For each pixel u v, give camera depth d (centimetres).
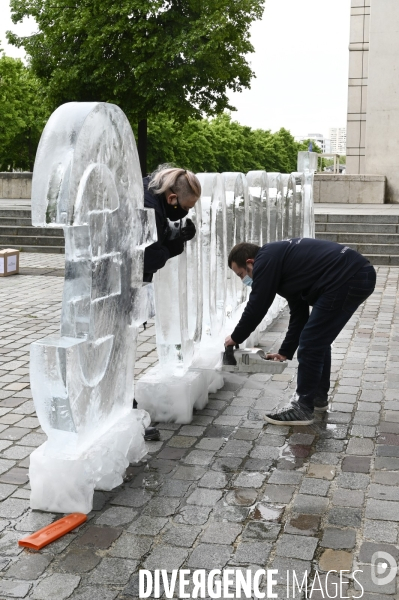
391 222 1481
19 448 431
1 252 1170
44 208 312
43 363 325
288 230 912
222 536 322
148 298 418
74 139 311
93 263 338
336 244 455
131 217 380
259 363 472
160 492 368
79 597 276
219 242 579
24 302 945
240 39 2059
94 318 345
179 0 1938
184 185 407
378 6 1972
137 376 592
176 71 1889
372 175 2020
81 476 341
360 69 2345
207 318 558
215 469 399
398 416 492
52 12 1994
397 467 403
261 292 446
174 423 475
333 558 304
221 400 527
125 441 387
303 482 381
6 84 3462
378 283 1105
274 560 302
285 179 877
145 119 2153
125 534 324
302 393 473
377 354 663
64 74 2019
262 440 445
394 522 336
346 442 442
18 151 3938
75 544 315
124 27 1902
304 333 462
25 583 285
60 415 337
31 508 350
